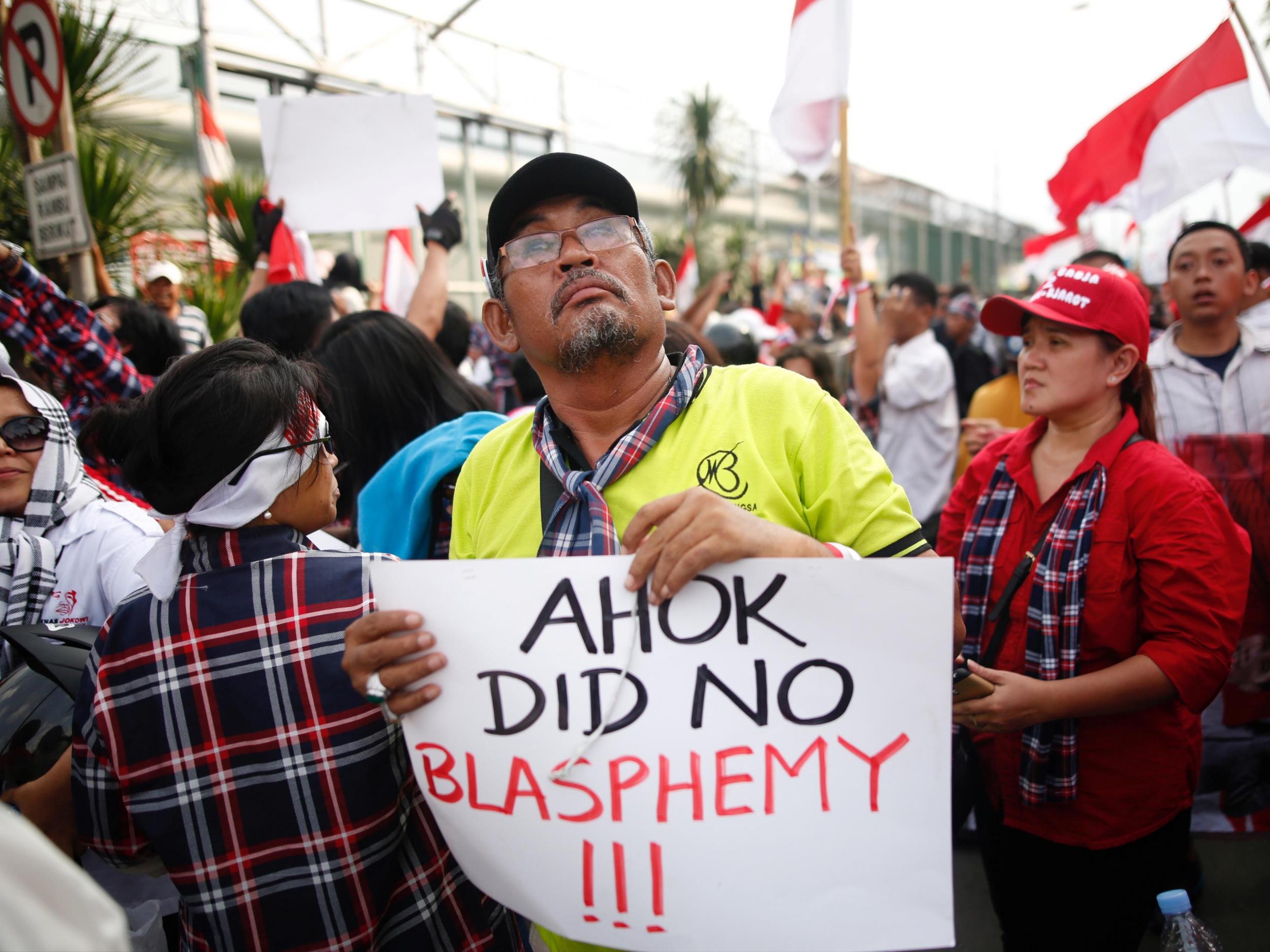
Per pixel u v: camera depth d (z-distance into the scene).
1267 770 2.64
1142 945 2.60
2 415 1.80
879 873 1.09
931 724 1.08
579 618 1.13
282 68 10.66
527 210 1.35
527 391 3.17
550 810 1.14
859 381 4.89
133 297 4.59
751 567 1.09
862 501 1.23
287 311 2.95
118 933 0.72
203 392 1.25
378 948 1.30
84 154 4.60
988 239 40.72
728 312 8.48
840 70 4.26
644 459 1.29
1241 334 2.92
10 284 2.93
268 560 1.28
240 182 6.20
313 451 1.34
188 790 1.22
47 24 3.52
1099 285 1.89
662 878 1.12
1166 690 1.71
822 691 1.09
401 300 5.00
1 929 0.68
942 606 1.07
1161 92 4.52
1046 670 1.82
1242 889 2.77
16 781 1.41
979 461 2.25
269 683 1.23
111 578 1.82
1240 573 1.79
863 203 31.27
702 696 1.11
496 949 1.44
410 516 1.93
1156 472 1.80
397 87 12.17
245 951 1.22
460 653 1.15
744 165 26.02
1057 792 1.79
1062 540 1.86
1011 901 1.97
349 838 1.24
